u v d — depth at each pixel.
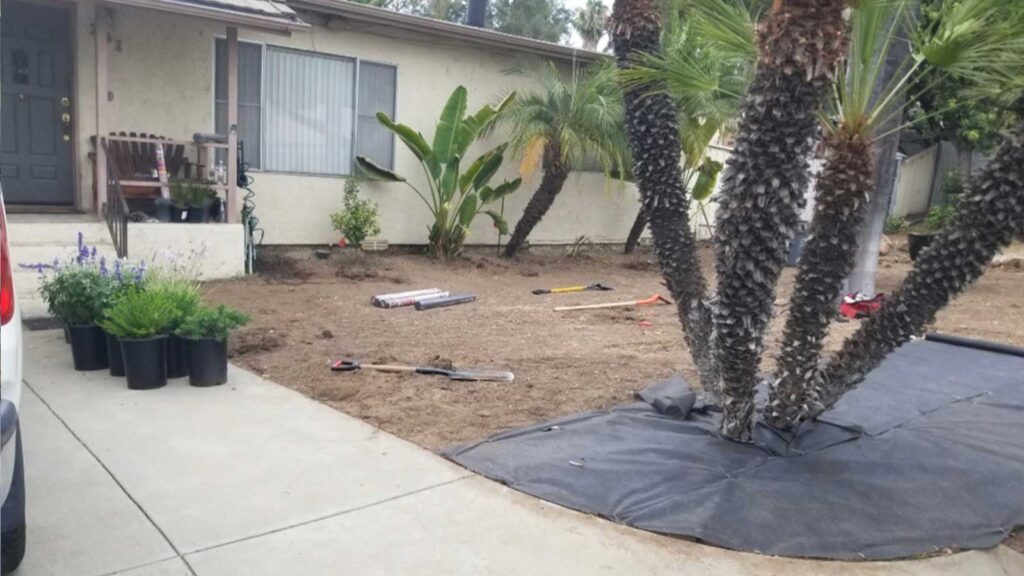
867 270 10.37
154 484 4.02
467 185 12.37
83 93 9.60
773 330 8.61
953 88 5.26
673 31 5.10
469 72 13.12
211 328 5.66
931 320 4.41
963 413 5.75
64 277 6.05
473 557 3.45
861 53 4.05
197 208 9.63
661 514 3.88
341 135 11.88
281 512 3.78
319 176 11.66
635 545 3.62
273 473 4.22
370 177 11.98
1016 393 6.35
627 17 4.80
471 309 9.20
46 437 4.59
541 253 14.59
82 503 3.77
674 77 4.59
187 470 4.21
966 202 4.12
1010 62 3.76
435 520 3.77
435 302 9.16
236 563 3.30
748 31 4.36
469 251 13.66
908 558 3.64
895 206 20.81
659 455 4.59
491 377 6.12
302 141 11.52
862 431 5.14
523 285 11.33
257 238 11.18
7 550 3.06
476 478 4.27
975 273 4.18
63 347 6.64
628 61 4.82
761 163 3.98
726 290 4.28
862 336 4.60
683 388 5.74
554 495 4.05
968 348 7.98
